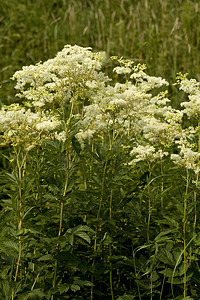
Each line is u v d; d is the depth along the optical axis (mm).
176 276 3158
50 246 2959
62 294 3113
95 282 3500
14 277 3143
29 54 8547
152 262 3225
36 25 9773
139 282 3115
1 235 3107
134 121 3842
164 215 3225
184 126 5730
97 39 8617
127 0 10016
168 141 3344
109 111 3408
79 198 3264
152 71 6543
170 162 3805
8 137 2979
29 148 2971
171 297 3287
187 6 8828
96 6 9766
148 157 3234
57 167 3188
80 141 3299
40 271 2973
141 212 3529
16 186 2994
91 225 3271
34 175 3162
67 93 3449
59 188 3139
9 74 7887
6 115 3008
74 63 3174
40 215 2955
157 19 7816
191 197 3328
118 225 3473
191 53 7441
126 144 3645
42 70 3459
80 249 3443
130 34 8336
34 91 3426
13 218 3041
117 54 7746
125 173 3242
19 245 2939
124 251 3525
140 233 3439
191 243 3066
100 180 3248
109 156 3105
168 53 7457
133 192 3422
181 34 8023
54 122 3018
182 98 6145
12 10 10336
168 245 3172
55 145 3049
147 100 3602
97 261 3441
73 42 8250
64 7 10117
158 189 3480
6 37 9227
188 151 3010
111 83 6695
